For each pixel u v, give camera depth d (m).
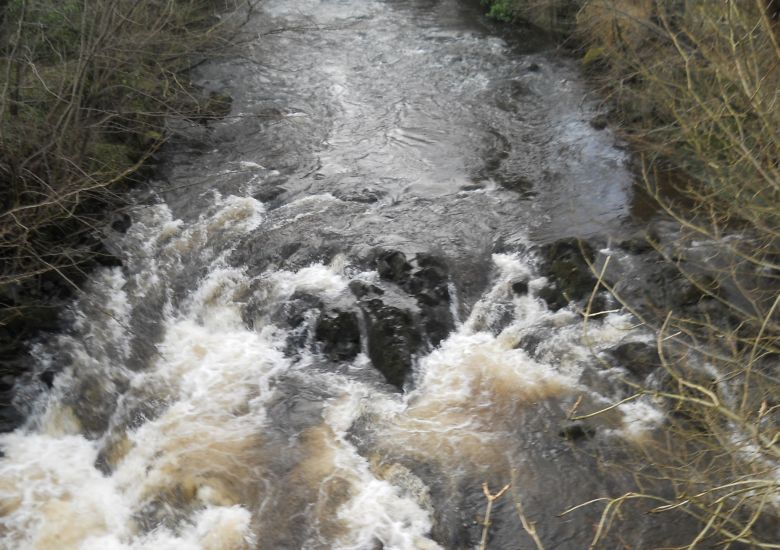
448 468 7.05
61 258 8.88
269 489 6.88
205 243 10.23
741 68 6.91
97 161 10.40
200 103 13.57
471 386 8.05
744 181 7.52
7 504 6.75
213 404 7.89
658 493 6.62
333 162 12.47
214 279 9.66
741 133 6.84
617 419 7.47
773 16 8.73
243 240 10.23
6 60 10.17
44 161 9.13
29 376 7.91
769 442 4.86
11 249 8.62
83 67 9.52
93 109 10.16
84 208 10.03
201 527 6.58
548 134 13.29
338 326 8.59
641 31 12.66
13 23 10.97
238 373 8.32
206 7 17.09
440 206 11.04
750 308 8.39
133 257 9.88
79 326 8.63
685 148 10.53
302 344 8.64
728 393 7.28
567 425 7.42
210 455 7.26
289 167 12.28
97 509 6.78
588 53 15.42
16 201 8.69
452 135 13.41
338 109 14.49
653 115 12.48
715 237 7.14
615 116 13.35
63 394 7.91
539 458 7.13
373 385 8.12
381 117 14.15
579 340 8.46
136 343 8.65
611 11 12.08
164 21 12.16
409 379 8.14
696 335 8.19
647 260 9.45
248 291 9.42
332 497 6.78
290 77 15.88
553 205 11.03
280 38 17.94
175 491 6.91
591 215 10.66
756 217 7.52
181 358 8.55
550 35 17.84
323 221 10.58
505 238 10.18
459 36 18.42
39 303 8.62
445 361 8.41
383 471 7.04
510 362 8.34
